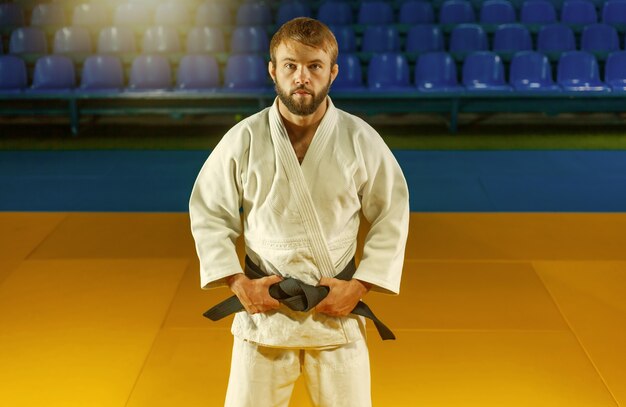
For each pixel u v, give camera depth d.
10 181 7.66
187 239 5.43
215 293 4.47
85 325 4.05
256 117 2.20
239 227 2.34
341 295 2.16
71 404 3.32
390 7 10.98
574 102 9.64
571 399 3.38
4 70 9.88
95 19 10.99
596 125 10.05
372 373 3.59
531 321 4.13
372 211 2.30
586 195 7.23
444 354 3.77
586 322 4.12
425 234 5.51
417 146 9.06
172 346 3.83
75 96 9.44
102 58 9.94
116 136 9.58
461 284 4.62
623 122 10.20
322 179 2.13
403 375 3.57
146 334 3.96
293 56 2.00
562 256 5.09
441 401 3.37
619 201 7.06
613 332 4.00
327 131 2.14
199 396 3.39
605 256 5.09
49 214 5.96
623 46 10.66
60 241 5.39
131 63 10.27
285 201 2.14
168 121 10.38
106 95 9.41
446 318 4.16
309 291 2.12
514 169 8.09
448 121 10.05
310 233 2.17
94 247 5.27
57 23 11.02
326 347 2.25
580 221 5.83
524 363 3.69
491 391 3.45
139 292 4.49
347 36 10.45
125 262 4.97
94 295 4.45
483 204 6.98
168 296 4.44
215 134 9.70
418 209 6.83
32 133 9.70
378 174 2.22
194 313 4.21
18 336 3.93
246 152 2.18
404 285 4.59
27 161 8.40
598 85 9.69
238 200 2.27
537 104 9.66
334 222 2.19
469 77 9.95
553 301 4.39
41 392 3.41
